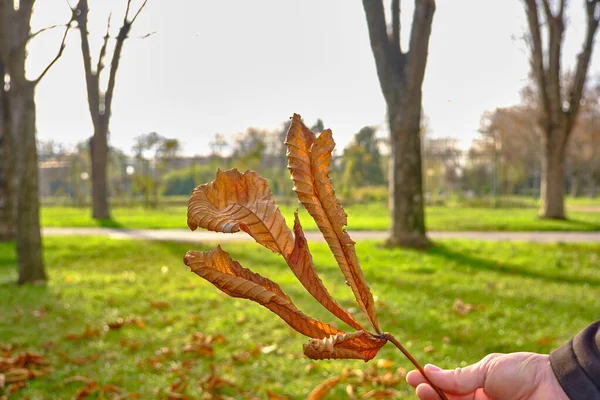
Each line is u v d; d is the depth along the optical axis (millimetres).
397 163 11375
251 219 812
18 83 7980
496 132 32688
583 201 39719
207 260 797
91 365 4738
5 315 6230
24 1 7754
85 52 9000
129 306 6688
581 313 6281
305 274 823
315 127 19469
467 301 6859
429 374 1373
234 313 6266
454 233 15453
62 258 10695
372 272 8719
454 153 40875
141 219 21641
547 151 18344
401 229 11336
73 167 36656
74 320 6074
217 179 832
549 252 10883
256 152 32406
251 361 4832
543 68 17875
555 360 1127
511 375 1289
